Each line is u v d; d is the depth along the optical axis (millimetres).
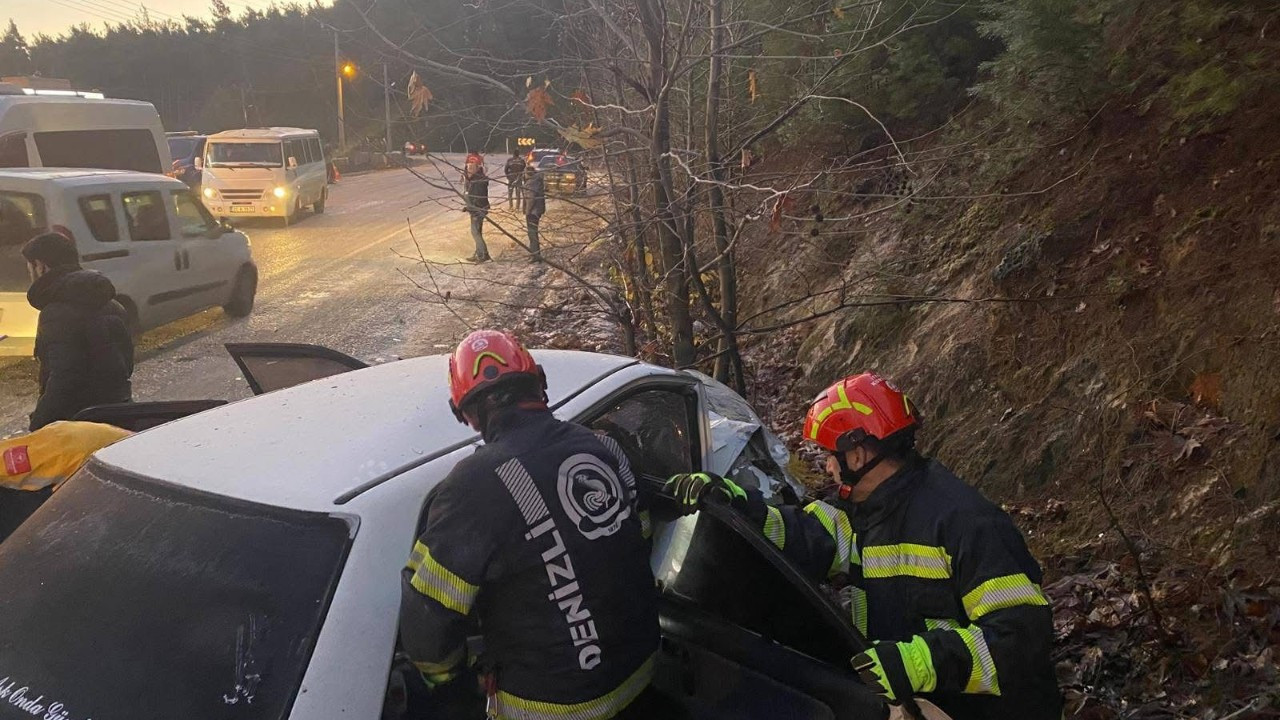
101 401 4641
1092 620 3832
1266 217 4648
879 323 6875
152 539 2295
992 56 7941
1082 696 3449
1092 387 4926
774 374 7648
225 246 10938
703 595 2674
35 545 2463
